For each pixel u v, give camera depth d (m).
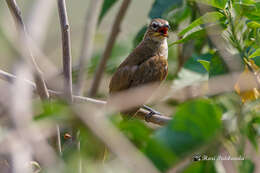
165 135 4.05
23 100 5.13
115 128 3.93
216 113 4.13
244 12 7.19
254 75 6.64
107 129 3.82
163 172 4.03
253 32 7.31
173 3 11.12
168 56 13.40
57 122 3.79
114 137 3.80
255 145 5.40
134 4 14.28
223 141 5.05
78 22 15.66
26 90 5.68
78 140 5.11
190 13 10.98
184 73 10.20
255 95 6.43
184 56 11.59
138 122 4.24
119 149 3.76
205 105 4.09
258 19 7.17
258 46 7.25
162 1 11.25
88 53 12.16
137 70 11.85
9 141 3.64
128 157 3.74
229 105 5.93
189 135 4.09
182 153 4.08
